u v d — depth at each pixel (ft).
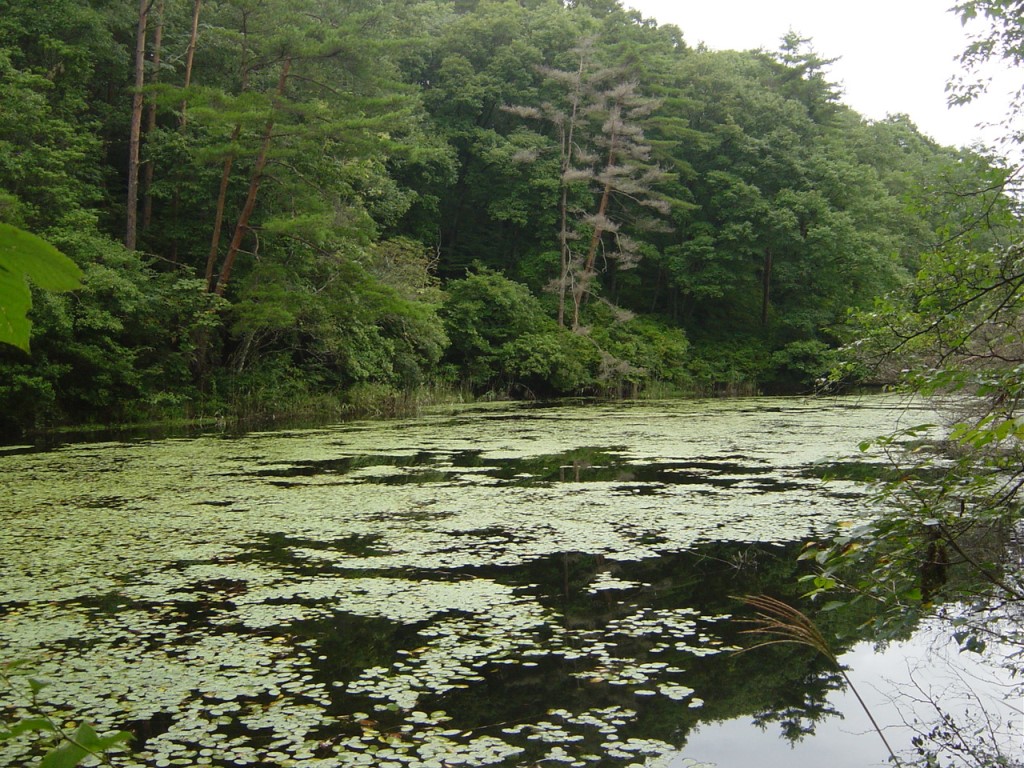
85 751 4.64
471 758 11.90
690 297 122.52
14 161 51.47
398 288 77.87
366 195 88.12
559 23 120.88
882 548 11.10
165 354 62.95
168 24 74.08
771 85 131.95
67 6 61.41
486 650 16.08
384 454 43.73
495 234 117.29
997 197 15.84
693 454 43.19
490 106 117.08
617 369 99.14
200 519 27.71
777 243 110.73
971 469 11.14
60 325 51.16
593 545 24.02
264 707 13.52
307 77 65.31
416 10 125.08
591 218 104.63
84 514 28.45
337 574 21.26
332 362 75.36
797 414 69.05
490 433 54.39
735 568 21.62
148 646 16.19
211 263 63.87
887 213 113.09
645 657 15.75
